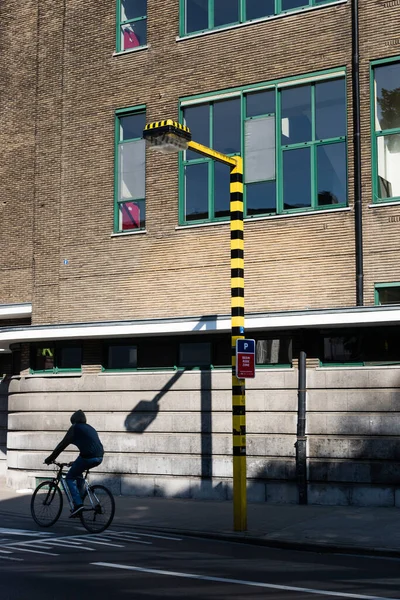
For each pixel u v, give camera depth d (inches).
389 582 362.0
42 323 808.3
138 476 716.7
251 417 671.8
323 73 690.8
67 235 804.0
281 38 713.0
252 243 704.4
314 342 665.6
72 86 821.9
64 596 319.9
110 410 742.5
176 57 764.0
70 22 833.5
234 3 745.0
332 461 634.2
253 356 534.9
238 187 544.4
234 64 732.7
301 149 697.6
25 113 882.1
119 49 802.8
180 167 751.1
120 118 796.0
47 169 826.2
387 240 649.6
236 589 339.0
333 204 678.5
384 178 662.5
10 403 808.9
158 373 722.8
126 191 781.9
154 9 781.9
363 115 669.3
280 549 469.7
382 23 669.9
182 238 739.4
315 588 343.9
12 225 876.0
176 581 356.5
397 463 610.9
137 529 539.5
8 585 342.6
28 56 887.7
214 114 742.5
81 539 485.7
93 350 763.4
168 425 709.9
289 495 649.0
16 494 734.5
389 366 631.2
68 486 518.3
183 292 732.7
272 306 689.0
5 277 873.5
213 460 684.1
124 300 762.8
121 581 354.3
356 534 498.3
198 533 515.5
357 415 631.2
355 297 657.0
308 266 678.5
